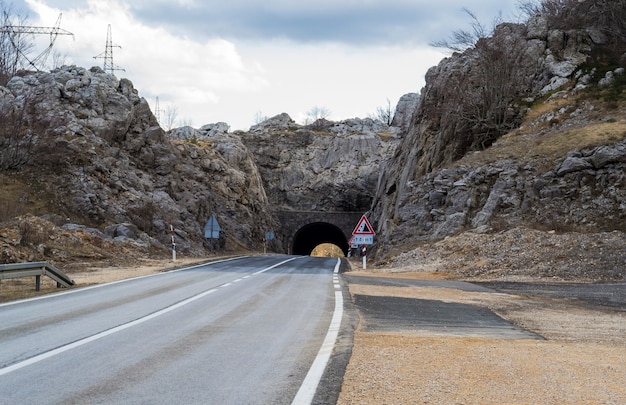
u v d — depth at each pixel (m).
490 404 5.91
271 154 83.31
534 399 6.14
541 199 31.62
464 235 30.77
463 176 35.91
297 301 14.40
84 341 8.91
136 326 10.35
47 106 43.00
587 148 32.19
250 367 7.35
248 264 30.58
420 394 6.20
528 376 7.20
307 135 85.31
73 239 28.75
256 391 6.21
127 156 45.22
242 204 62.50
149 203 41.12
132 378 6.72
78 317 11.32
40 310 12.25
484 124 44.22
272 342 9.05
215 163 60.97
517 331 11.20
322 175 81.38
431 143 50.44
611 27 47.66
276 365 7.48
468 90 46.84
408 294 16.92
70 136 40.97
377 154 81.88
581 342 10.14
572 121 39.66
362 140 83.06
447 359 8.07
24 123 41.22
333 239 91.94
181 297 14.88
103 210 37.47
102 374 6.89
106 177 40.44
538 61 47.97
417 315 12.83
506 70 45.28
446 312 13.52
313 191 81.00
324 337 9.53
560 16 49.97
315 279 21.11
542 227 29.47
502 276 23.50
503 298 16.86
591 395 6.36
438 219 35.03
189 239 42.84
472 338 10.07
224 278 20.98
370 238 29.25
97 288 16.95
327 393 6.13
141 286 17.62
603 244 24.38
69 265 24.77
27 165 37.88
